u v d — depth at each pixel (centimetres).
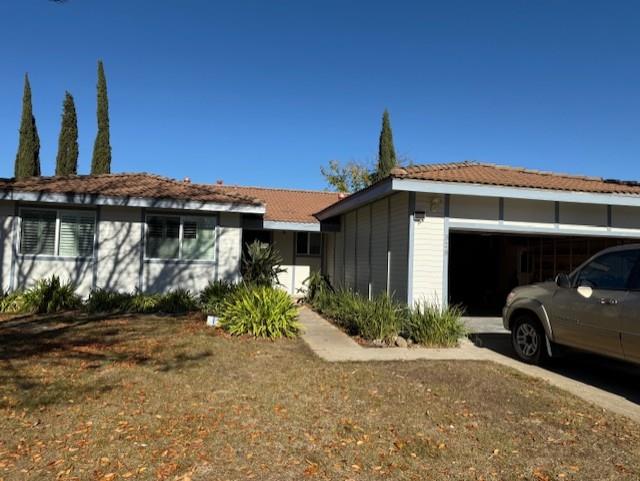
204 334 909
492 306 1708
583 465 404
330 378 637
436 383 629
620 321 623
